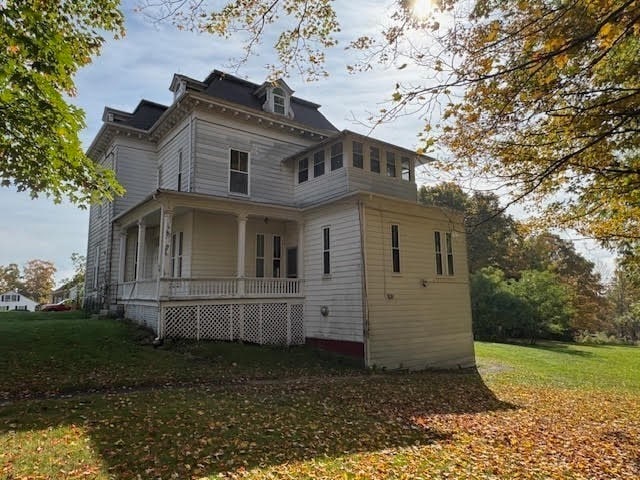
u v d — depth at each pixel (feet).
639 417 29.04
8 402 22.82
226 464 16.12
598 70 16.53
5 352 32.24
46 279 243.60
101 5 25.63
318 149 53.52
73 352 34.04
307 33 17.15
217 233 50.19
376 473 16.29
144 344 38.47
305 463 16.78
